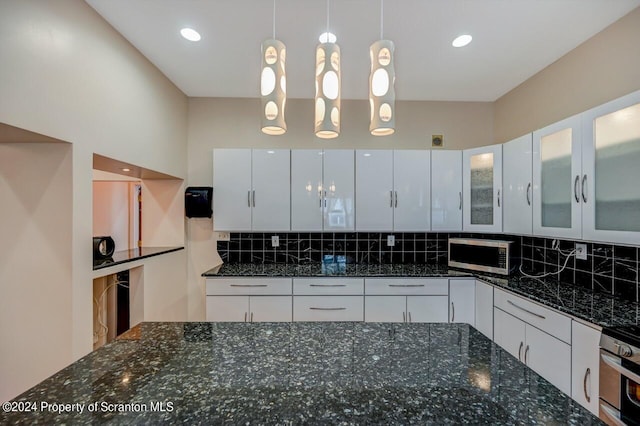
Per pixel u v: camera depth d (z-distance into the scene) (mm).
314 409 740
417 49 2209
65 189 1641
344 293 2639
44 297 1646
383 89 1145
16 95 1326
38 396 790
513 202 2445
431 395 802
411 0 1709
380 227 2930
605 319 1481
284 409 739
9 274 1650
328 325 1319
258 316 2633
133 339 1165
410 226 2932
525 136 2307
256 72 2605
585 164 1750
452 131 3227
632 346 1263
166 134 2703
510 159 2486
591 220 1710
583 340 1524
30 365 1645
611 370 1354
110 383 854
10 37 1300
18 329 1651
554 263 2420
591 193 1711
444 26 1943
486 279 2451
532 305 1905
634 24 1761
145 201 3076
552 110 2396
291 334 1218
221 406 750
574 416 715
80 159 1702
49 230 1645
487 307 2428
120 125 2055
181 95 3002
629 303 1750
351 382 864
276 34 2049
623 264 1861
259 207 2914
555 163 2004
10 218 1651
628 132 1502
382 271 2775
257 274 2648
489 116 3229
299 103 3176
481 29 1974
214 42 2152
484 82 2758
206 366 955
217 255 3172
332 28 1976
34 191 1639
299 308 2633
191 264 3160
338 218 2924
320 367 951
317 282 2641
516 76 2637
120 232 3521
